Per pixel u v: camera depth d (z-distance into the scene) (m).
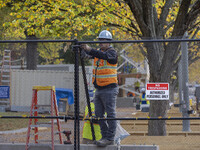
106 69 11.76
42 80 23.12
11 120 15.08
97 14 21.47
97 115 12.25
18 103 14.98
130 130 21.05
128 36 28.73
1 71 16.09
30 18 21.09
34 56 26.28
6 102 14.45
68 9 20.66
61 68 43.50
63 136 15.70
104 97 11.84
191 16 18.38
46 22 23.48
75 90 11.05
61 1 20.69
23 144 12.56
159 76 19.36
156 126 18.58
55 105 13.59
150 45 19.02
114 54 11.51
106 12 21.25
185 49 24.39
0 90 12.90
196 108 35.59
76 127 11.15
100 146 11.84
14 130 14.62
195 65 27.97
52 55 55.25
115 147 11.80
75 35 21.75
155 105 18.72
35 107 13.80
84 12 22.52
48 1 21.94
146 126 22.05
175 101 48.03
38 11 21.64
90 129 13.62
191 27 23.36
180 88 37.34
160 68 19.41
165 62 19.36
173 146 13.57
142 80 54.81
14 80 15.89
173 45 19.22
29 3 21.42
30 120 12.80
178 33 18.66
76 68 11.05
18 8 21.89
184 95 24.22
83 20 21.11
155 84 14.23
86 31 22.73
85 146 11.88
